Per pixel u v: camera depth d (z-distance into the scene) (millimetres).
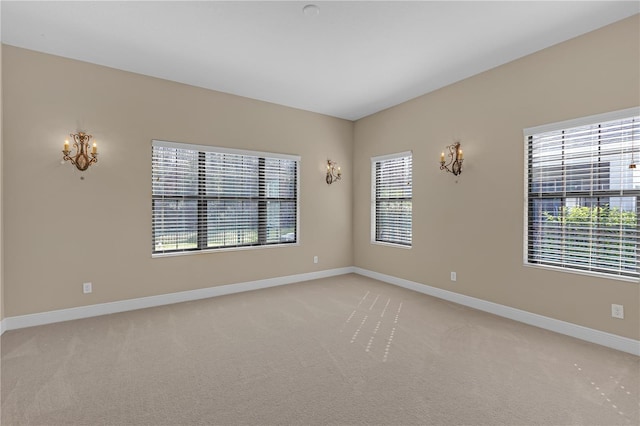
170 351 2658
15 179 3119
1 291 3023
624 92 2637
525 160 3312
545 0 2385
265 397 2027
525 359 2514
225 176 4418
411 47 3109
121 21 2680
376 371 2342
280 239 4953
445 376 2268
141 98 3752
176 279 4008
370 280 5160
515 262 3391
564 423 1778
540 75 3166
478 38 2945
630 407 1912
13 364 2434
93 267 3504
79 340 2865
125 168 3668
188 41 3008
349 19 2641
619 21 2654
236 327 3180
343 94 4414
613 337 2705
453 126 4012
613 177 2771
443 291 4148
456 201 3988
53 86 3281
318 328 3156
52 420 1807
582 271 2916
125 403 1963
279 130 4836
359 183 5586
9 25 2740
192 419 1819
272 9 2506
